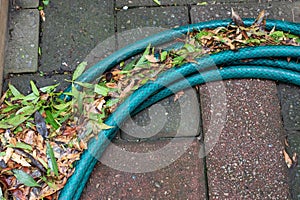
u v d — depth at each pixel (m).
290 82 2.14
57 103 2.11
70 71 2.19
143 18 2.29
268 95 2.14
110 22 2.28
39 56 2.21
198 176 2.02
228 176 2.02
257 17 2.25
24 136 2.03
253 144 2.06
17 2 2.30
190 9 2.30
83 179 1.99
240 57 2.15
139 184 2.01
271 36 2.21
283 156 2.04
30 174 1.98
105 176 2.02
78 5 2.31
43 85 2.17
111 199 1.99
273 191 1.99
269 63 2.17
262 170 2.02
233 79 2.17
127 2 2.31
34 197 1.95
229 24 2.22
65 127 2.05
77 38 2.25
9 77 2.18
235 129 2.09
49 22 2.28
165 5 2.31
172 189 2.00
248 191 1.99
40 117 2.06
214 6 2.30
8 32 2.26
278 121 2.10
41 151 2.01
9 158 1.99
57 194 1.96
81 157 1.99
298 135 2.08
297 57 2.15
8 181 1.96
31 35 2.25
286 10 2.30
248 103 2.13
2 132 2.04
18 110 2.08
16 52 2.22
